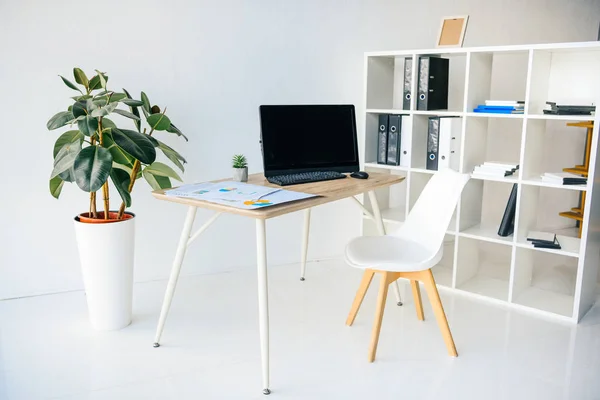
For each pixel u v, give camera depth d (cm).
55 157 255
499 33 418
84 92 300
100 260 253
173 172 264
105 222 252
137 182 317
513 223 304
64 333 258
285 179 253
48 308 289
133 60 307
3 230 295
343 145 285
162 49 312
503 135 428
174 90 320
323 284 328
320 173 270
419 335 260
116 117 308
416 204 268
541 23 437
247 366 229
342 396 207
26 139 291
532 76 278
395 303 299
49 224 304
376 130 351
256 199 209
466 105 301
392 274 236
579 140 443
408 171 328
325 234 378
